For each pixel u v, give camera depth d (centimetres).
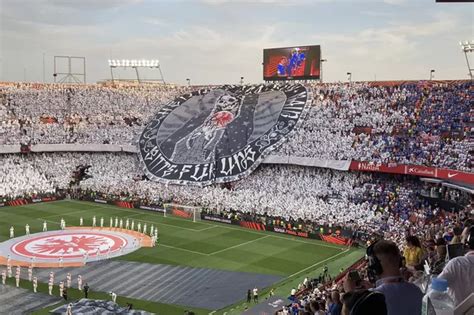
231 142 9600
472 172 6266
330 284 4338
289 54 10706
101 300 4503
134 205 8981
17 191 9362
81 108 11381
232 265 5753
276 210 7781
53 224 7662
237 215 7838
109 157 10650
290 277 5328
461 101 8206
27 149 10250
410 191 7325
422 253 1716
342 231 6794
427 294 747
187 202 8631
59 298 4678
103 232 7244
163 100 11525
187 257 6059
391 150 7888
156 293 4856
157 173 9619
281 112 9769
